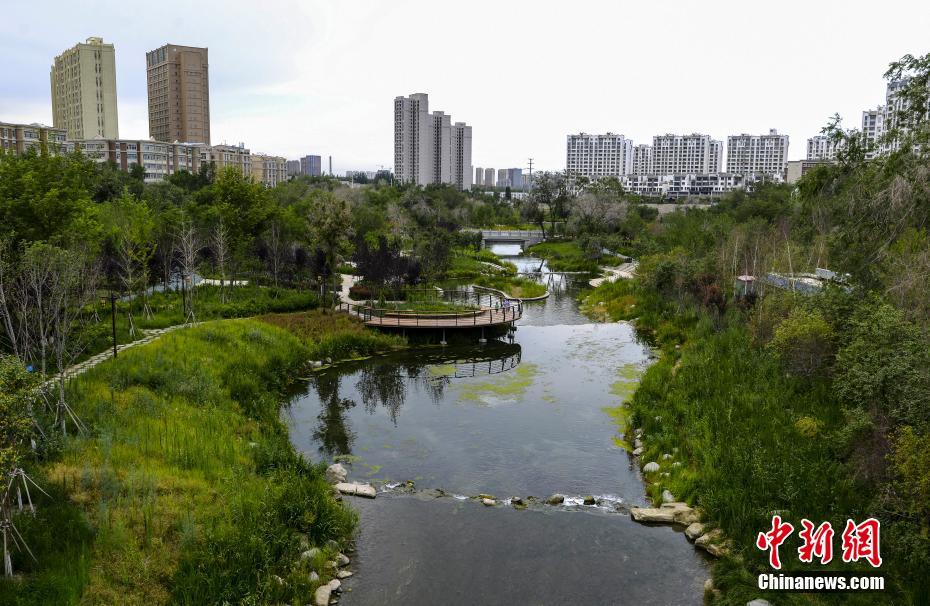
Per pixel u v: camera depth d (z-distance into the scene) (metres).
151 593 9.39
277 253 36.59
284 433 17.34
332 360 25.48
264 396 19.34
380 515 13.53
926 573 9.96
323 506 12.74
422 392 22.14
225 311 29.17
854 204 19.70
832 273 25.98
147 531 10.48
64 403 13.01
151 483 11.83
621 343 29.66
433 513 13.65
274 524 11.70
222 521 11.27
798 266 28.97
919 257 16.80
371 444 17.45
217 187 39.28
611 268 60.56
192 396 17.34
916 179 17.23
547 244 80.94
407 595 10.80
